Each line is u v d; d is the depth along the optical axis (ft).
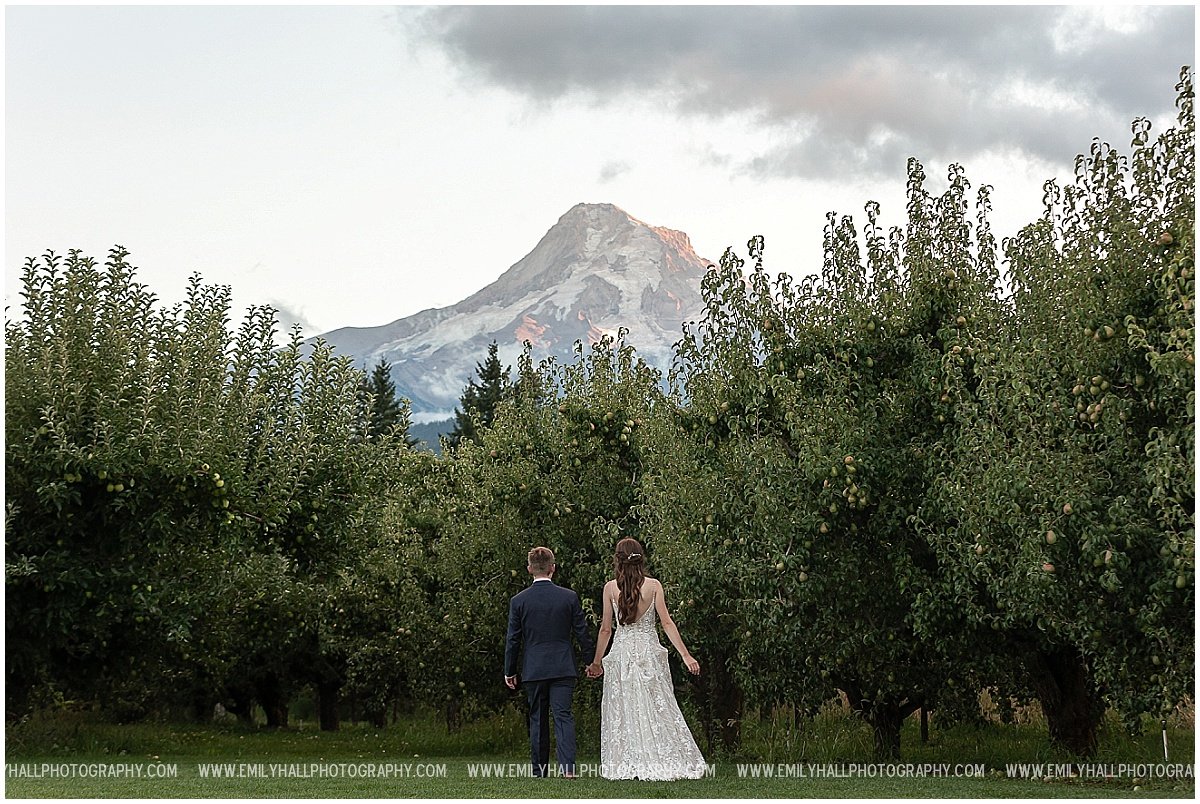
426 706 96.63
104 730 72.95
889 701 51.06
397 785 32.01
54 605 48.47
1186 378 30.73
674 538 50.62
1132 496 33.42
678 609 51.13
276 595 78.18
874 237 47.19
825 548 43.47
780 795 29.68
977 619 39.47
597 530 59.36
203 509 50.75
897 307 45.62
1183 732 53.01
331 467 58.70
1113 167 38.29
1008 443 35.94
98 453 46.24
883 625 45.01
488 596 67.26
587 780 33.58
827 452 42.63
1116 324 35.81
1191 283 31.83
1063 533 33.12
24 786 31.83
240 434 54.39
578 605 36.19
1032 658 46.19
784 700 50.24
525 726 77.77
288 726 121.90
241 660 103.91
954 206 46.65
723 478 47.67
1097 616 34.53
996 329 42.09
